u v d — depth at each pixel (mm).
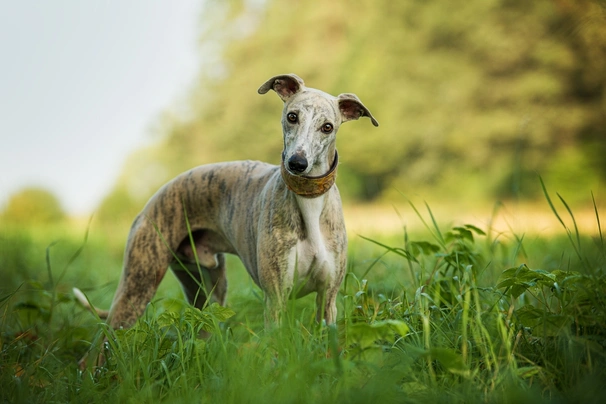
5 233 10250
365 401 2807
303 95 3990
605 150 20188
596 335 3400
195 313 3688
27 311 4738
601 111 20875
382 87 22500
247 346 3480
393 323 3111
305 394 2926
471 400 2953
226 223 4527
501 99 21547
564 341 3336
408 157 22359
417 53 22641
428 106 22125
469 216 15148
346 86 22906
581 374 3186
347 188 22656
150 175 29078
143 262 4586
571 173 19969
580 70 20938
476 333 3395
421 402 2934
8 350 3994
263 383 3078
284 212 3930
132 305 4531
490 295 3936
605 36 19188
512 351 3381
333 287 4055
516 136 20906
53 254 9828
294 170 3734
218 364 3369
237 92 26906
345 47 23969
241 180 4520
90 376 3494
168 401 3055
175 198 4695
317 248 3939
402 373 2996
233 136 26469
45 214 19812
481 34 21781
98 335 4055
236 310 5043
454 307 3791
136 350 3645
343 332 3410
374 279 5445
